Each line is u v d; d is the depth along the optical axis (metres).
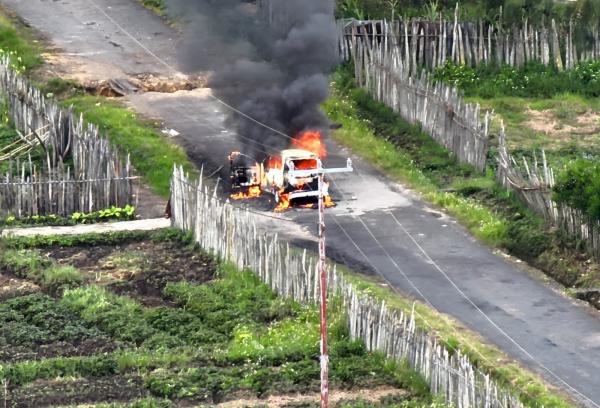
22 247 140.50
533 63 180.25
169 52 190.00
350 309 115.69
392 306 120.12
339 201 149.25
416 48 179.12
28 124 162.88
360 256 134.12
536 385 106.56
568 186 130.62
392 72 169.88
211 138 165.75
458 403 101.25
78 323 122.75
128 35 195.88
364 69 176.75
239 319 121.88
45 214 148.75
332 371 110.56
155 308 125.31
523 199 141.00
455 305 122.75
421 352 107.44
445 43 179.38
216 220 135.25
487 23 182.50
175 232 142.25
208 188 153.00
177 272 134.00
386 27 178.25
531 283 128.25
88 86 178.50
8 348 117.62
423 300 123.81
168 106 174.50
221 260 134.62
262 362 113.75
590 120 170.50
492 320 119.50
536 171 144.50
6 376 111.19
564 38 181.38
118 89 178.62
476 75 178.25
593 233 129.50
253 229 129.25
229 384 109.19
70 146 155.50
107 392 108.81
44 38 193.75
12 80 168.75
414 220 143.62
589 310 122.12
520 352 113.31
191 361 114.25
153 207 151.38
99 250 140.50
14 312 124.62
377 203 148.50
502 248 136.50
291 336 117.25
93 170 149.88
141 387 109.81
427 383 106.44
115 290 130.75
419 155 160.38
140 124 169.25
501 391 98.81
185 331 120.81
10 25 196.50
